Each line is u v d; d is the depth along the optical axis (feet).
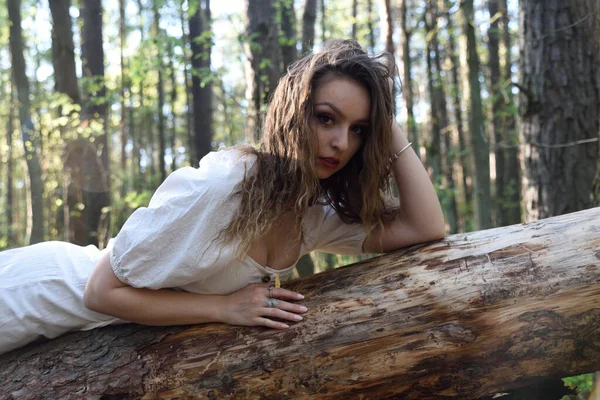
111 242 6.15
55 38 27.50
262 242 6.18
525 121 12.62
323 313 5.83
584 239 5.74
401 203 6.57
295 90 5.69
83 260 6.56
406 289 5.81
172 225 5.43
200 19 28.76
